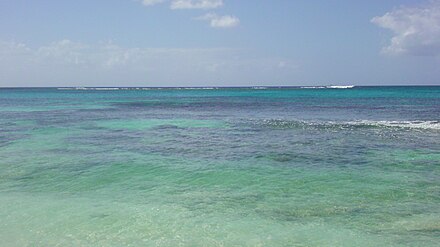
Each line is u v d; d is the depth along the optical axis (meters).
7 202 12.48
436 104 58.81
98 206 12.16
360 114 42.94
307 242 9.62
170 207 12.08
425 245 9.36
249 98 95.56
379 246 9.34
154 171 16.45
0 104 66.81
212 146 22.50
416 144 22.55
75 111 50.59
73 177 15.48
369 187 14.00
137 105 66.19
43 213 11.53
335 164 17.66
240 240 9.77
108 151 20.83
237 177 15.50
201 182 14.84
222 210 11.83
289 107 57.56
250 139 25.14
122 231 10.31
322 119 37.62
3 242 9.64
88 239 9.83
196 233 10.18
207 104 68.81
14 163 17.75
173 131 29.44
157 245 9.48
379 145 22.39
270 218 11.16
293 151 20.81
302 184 14.47
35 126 32.09
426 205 12.07
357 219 11.02
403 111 46.22
